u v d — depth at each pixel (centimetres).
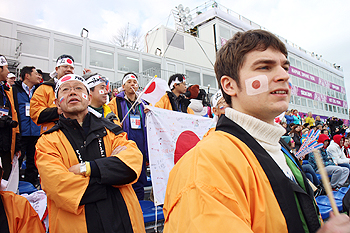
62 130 182
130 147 188
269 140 90
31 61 952
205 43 1683
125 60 1232
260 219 71
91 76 303
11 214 162
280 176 79
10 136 255
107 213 157
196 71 1551
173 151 307
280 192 76
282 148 109
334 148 654
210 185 68
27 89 390
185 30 1838
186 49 1574
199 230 61
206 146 79
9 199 166
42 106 309
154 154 294
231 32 1927
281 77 84
